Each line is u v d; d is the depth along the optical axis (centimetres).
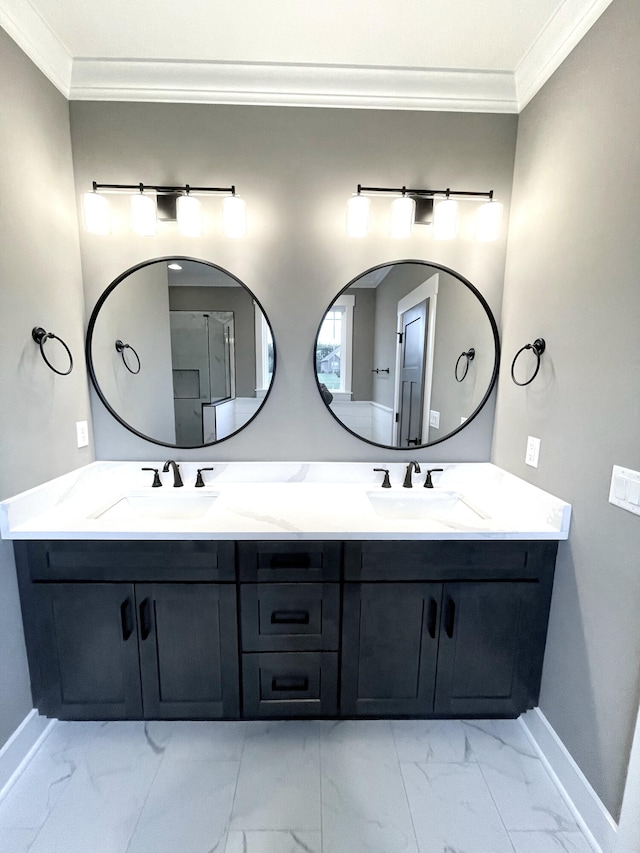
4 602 123
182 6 123
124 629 133
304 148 158
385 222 164
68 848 108
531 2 121
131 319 167
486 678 139
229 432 175
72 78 149
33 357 134
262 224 162
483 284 168
